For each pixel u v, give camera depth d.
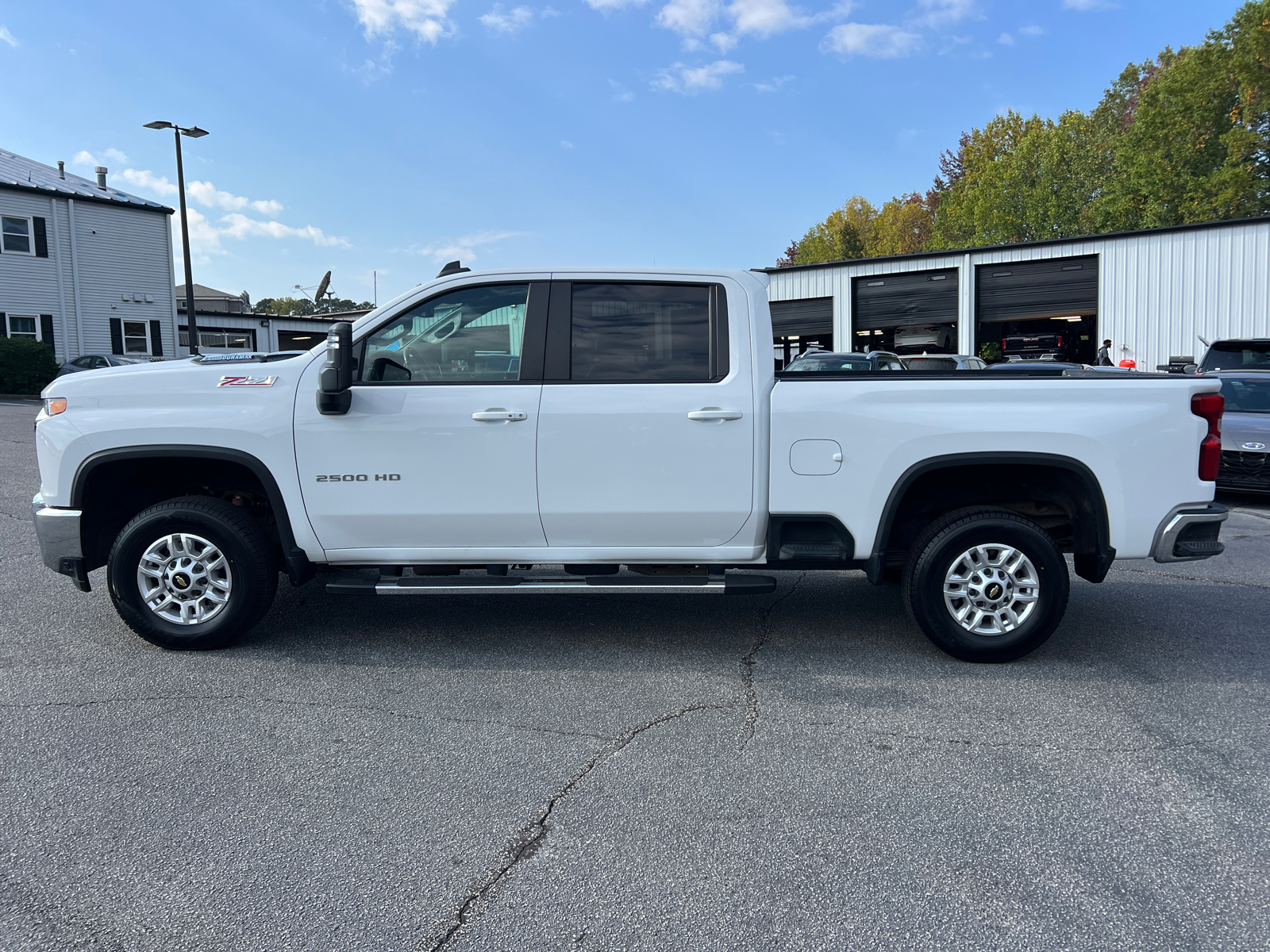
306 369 4.46
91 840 2.79
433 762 3.38
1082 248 24.20
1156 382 4.36
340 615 5.35
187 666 4.40
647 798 3.10
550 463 4.39
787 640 4.92
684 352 4.48
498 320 4.50
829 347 29.00
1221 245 22.19
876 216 84.06
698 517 4.46
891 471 4.39
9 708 3.86
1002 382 4.36
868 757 3.44
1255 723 3.79
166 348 32.38
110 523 4.79
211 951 2.27
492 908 2.46
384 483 4.42
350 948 2.28
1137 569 6.84
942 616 4.48
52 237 28.98
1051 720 3.81
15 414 20.67
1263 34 37.59
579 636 4.96
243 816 2.96
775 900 2.50
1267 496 10.86
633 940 2.32
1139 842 2.83
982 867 2.68
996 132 62.03
